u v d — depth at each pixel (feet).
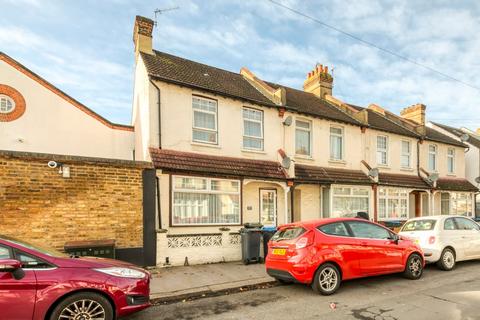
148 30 42.80
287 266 21.43
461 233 30.12
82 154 39.83
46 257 14.46
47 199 25.25
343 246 22.04
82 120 40.40
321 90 61.98
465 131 88.07
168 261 29.78
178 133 35.63
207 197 35.68
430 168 63.52
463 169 70.13
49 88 38.93
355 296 20.71
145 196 29.45
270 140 42.60
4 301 12.95
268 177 38.83
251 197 40.47
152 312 18.39
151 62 38.37
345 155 50.47
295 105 46.80
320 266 21.09
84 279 14.40
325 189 46.68
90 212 26.78
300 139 46.52
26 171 24.67
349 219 23.75
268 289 23.09
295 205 45.37
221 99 39.27
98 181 27.32
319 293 21.03
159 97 34.76
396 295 20.76
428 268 29.48
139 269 16.56
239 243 33.83
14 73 37.24
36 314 13.39
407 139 59.62
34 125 37.58
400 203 54.65
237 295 21.75
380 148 55.88
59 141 38.78
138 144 40.06
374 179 50.01
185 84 36.01
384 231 24.72
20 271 13.47
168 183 32.78
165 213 32.32
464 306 18.25
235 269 28.86
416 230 30.63
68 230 25.82
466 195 67.87
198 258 31.35
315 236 21.56
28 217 24.48
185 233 33.14
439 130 77.92
